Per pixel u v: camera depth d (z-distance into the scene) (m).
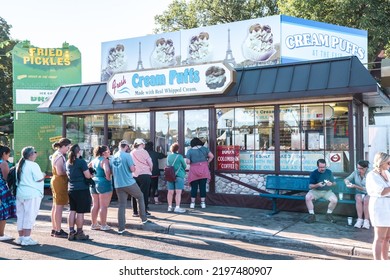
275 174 9.68
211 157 9.95
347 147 8.99
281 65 9.43
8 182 7.06
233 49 13.61
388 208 5.25
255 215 8.94
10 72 25.64
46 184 13.23
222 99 9.68
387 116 15.84
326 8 17.50
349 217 8.05
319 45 13.18
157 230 7.99
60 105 12.05
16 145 14.93
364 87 7.98
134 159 8.85
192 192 9.84
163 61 15.06
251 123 10.09
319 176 8.20
